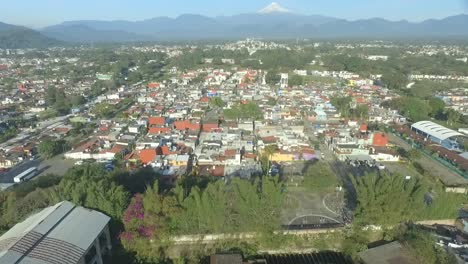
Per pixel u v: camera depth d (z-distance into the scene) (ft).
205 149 381.19
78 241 177.06
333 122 513.86
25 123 506.48
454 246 215.10
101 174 273.54
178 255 216.13
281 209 248.11
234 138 419.33
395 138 464.24
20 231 183.01
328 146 416.87
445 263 193.16
